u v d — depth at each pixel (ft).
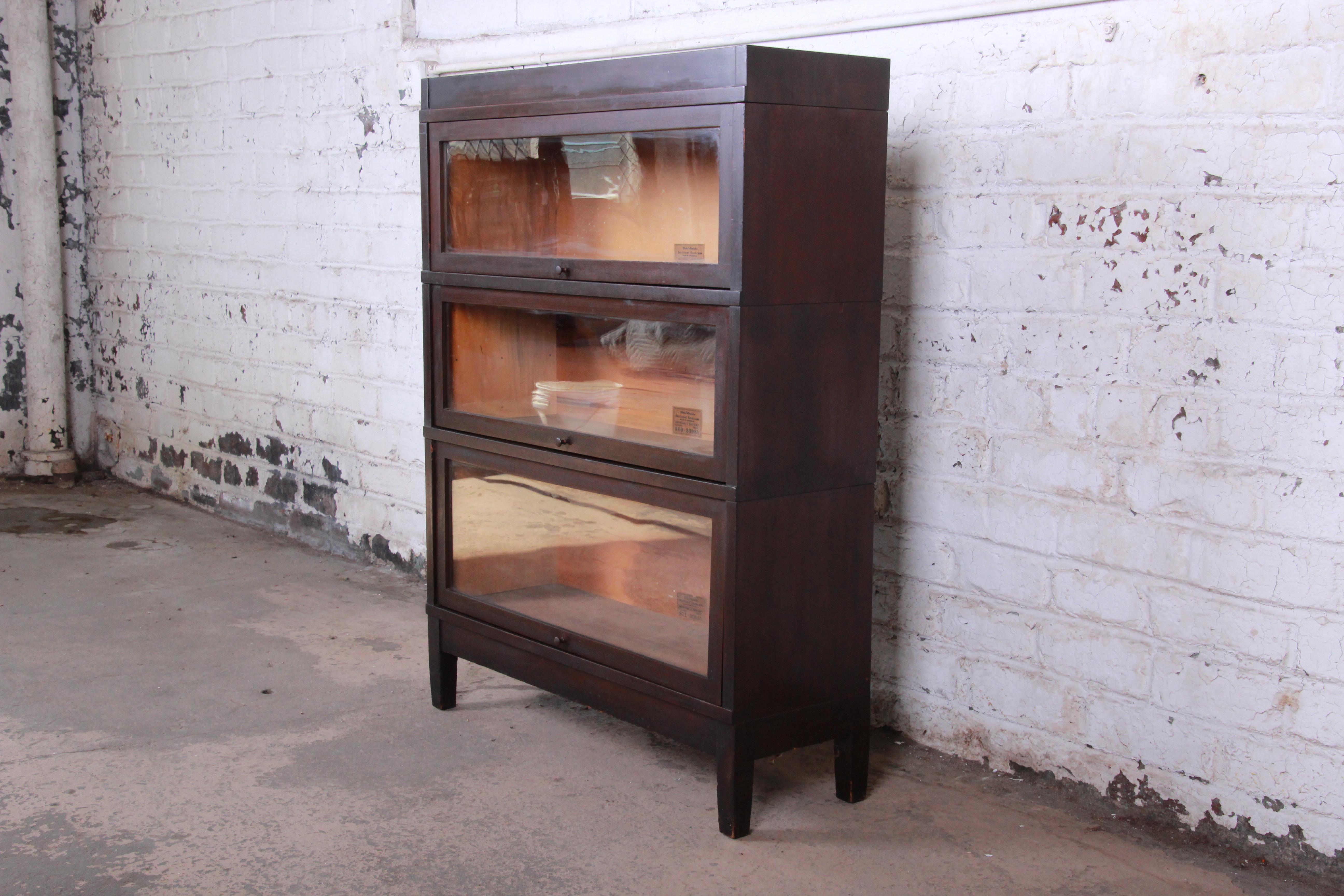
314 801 8.13
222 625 11.76
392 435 13.43
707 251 7.34
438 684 9.71
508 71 8.39
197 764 8.67
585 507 8.34
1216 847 7.61
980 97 8.25
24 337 17.88
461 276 8.89
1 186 17.46
